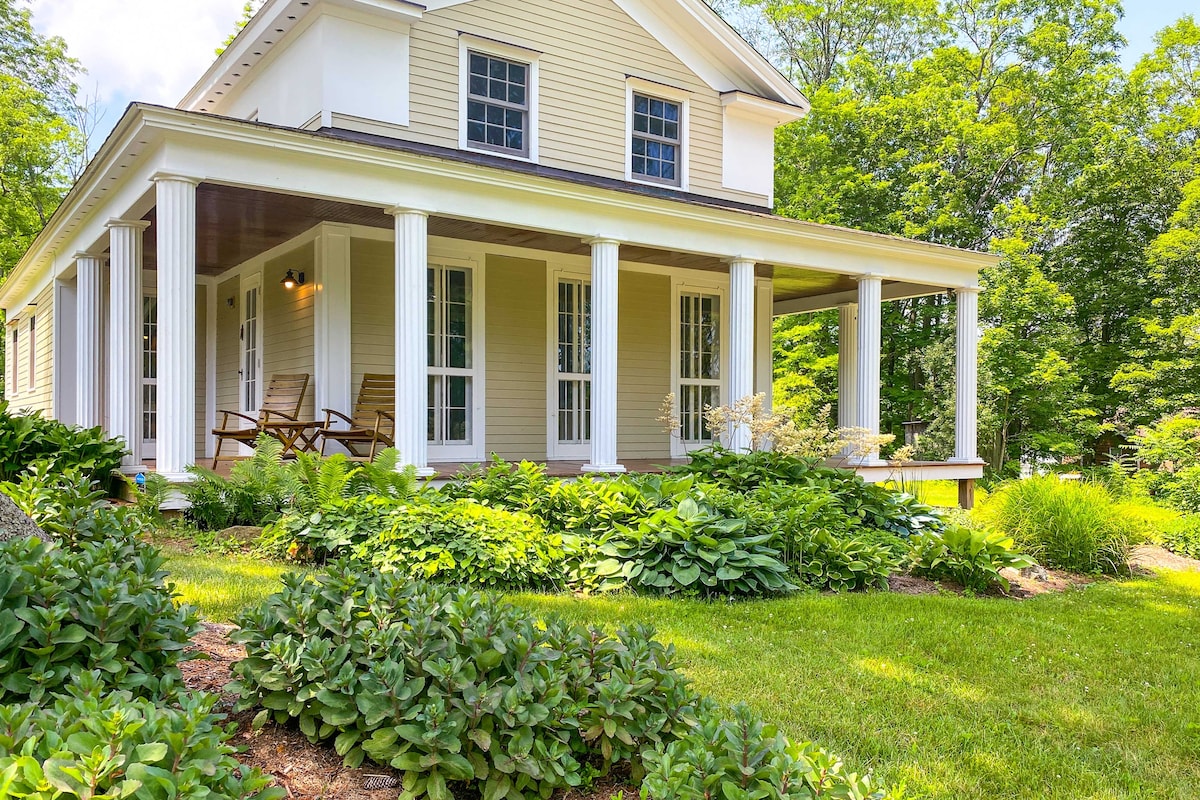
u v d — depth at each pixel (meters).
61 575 2.50
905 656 4.59
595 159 11.11
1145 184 20.44
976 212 22.23
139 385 8.34
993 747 3.42
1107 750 3.50
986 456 20.06
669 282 12.57
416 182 7.85
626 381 12.13
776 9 25.20
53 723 1.82
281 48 10.04
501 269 10.78
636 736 2.62
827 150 21.81
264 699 2.64
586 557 6.16
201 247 10.65
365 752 2.58
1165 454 12.95
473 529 5.91
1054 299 18.41
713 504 6.63
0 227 22.47
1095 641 5.25
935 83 21.97
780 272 12.88
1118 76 22.53
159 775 1.65
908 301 22.17
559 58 10.80
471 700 2.39
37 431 7.74
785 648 4.62
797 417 20.72
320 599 2.94
